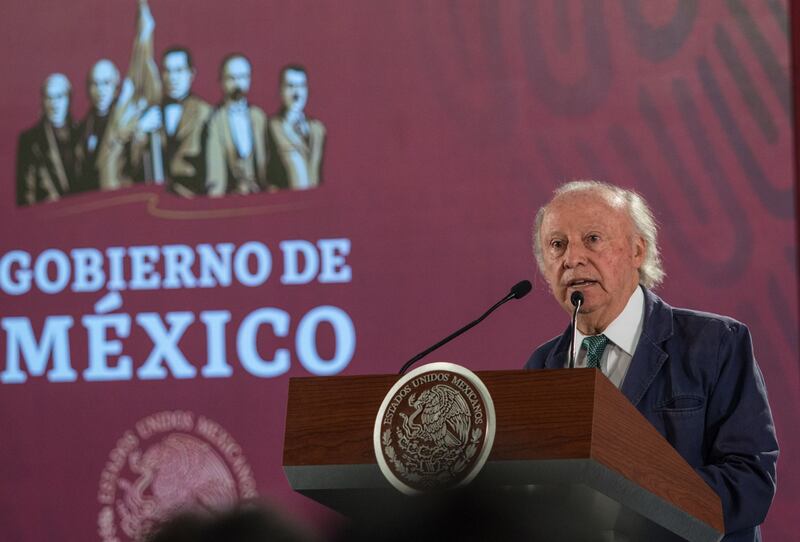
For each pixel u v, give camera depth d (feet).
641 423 19.44
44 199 53.21
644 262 30.12
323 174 50.75
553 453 18.03
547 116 48.67
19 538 52.06
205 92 52.16
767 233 45.88
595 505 18.84
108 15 53.16
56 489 52.01
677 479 20.16
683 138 47.01
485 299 48.91
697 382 26.89
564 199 29.30
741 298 45.91
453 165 49.55
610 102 47.96
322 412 20.10
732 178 46.34
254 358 50.80
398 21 50.37
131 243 52.34
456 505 13.98
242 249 51.26
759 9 46.47
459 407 18.72
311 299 50.52
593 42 48.29
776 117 46.11
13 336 52.85
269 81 51.55
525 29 49.06
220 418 50.85
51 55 53.57
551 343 31.37
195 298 51.55
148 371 51.70
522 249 48.73
